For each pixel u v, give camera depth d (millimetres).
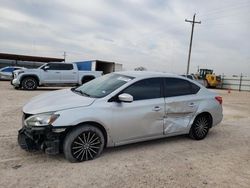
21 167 4066
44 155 4590
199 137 6137
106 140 4723
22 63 39625
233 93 29188
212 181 4012
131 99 4652
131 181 3818
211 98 6273
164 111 5332
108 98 4707
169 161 4699
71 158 4309
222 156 5160
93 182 3715
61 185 3570
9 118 7328
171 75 5734
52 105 4445
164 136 5480
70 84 17734
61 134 4230
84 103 4512
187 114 5797
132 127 4918
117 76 5531
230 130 7496
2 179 3648
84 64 29688
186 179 4012
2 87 18094
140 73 5574
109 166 4301
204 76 42938
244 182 4051
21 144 4371
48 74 16984
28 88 16594
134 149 5219
